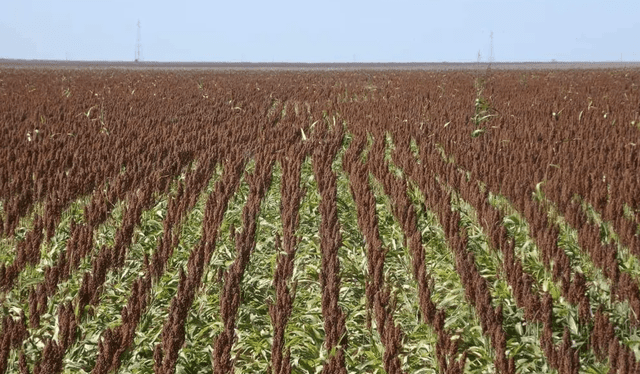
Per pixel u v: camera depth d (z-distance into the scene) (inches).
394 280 344.2
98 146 596.1
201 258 321.4
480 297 280.8
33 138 645.3
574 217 375.9
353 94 1149.1
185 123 764.6
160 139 645.3
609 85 1259.8
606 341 254.5
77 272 339.9
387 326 261.4
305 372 268.8
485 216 382.0
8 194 444.1
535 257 359.6
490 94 1059.9
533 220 378.6
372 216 378.3
